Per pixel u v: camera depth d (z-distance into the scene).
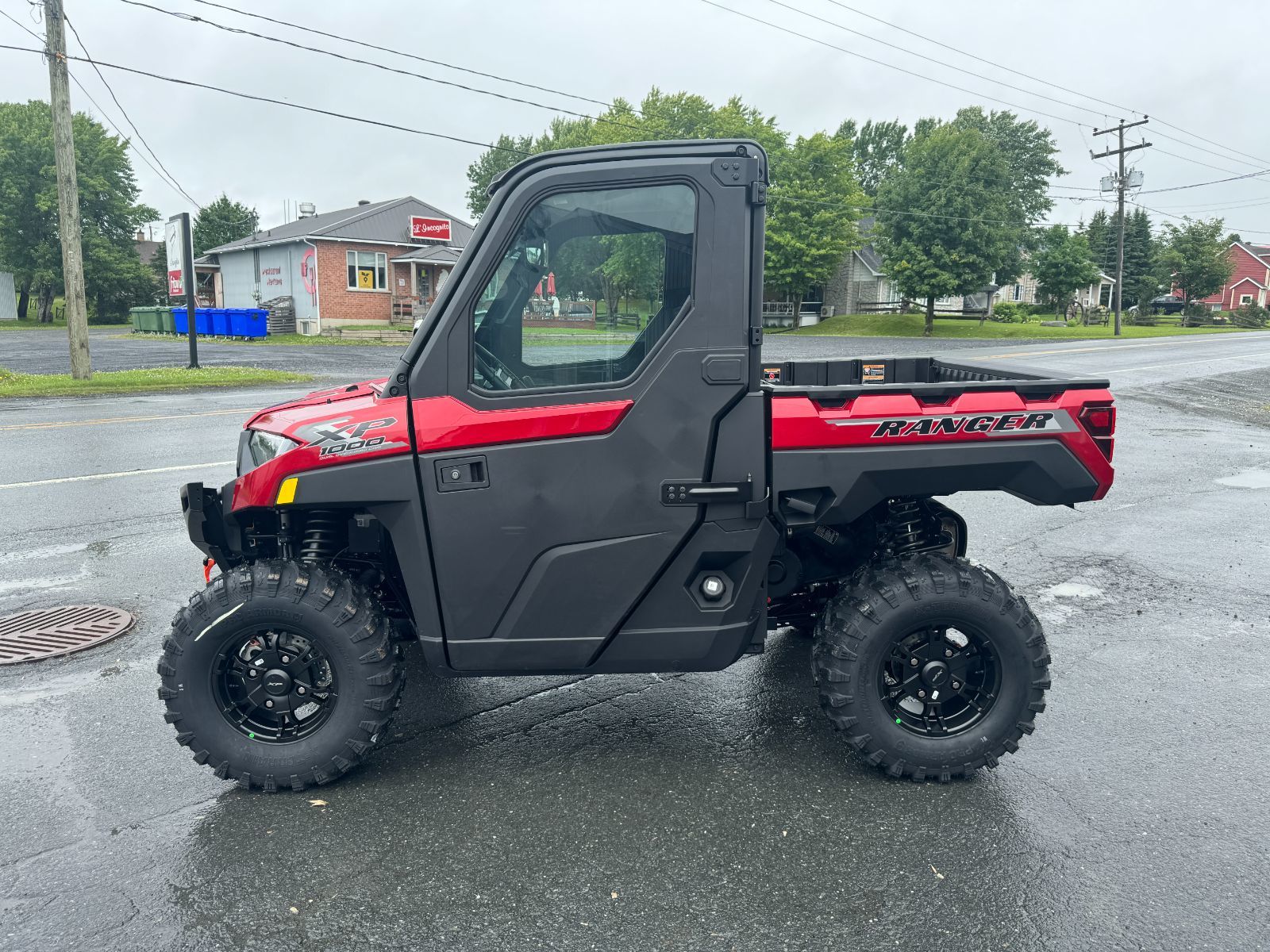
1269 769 3.72
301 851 3.10
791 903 2.82
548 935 2.67
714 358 3.24
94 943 2.63
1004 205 49.62
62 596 5.86
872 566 3.64
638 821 3.30
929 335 48.72
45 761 3.77
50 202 59.25
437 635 3.42
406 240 46.25
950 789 3.54
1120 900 2.84
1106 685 4.59
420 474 3.29
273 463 3.29
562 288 3.22
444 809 3.38
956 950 2.61
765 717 4.20
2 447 11.17
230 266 50.69
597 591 3.37
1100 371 23.44
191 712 3.40
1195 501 8.98
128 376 20.88
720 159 3.15
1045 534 7.75
